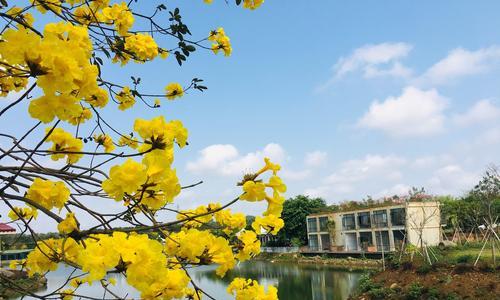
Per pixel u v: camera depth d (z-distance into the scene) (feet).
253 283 6.51
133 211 5.53
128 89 9.73
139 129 4.63
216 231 6.82
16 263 6.44
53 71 3.74
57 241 5.66
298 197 164.96
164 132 4.65
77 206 5.19
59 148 6.12
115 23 8.45
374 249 117.60
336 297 64.34
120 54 9.04
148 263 3.72
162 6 9.73
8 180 5.02
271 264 129.90
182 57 10.36
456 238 104.73
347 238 134.62
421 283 51.31
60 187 4.96
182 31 9.97
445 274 51.37
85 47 4.33
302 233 159.02
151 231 5.35
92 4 8.52
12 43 3.65
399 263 59.62
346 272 95.20
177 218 6.88
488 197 69.92
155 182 4.43
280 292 73.26
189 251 5.03
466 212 99.14
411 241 105.40
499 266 49.83
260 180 5.47
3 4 7.57
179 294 4.70
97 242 4.06
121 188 4.21
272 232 6.53
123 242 3.76
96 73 4.17
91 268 3.56
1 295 5.56
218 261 5.17
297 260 134.62
